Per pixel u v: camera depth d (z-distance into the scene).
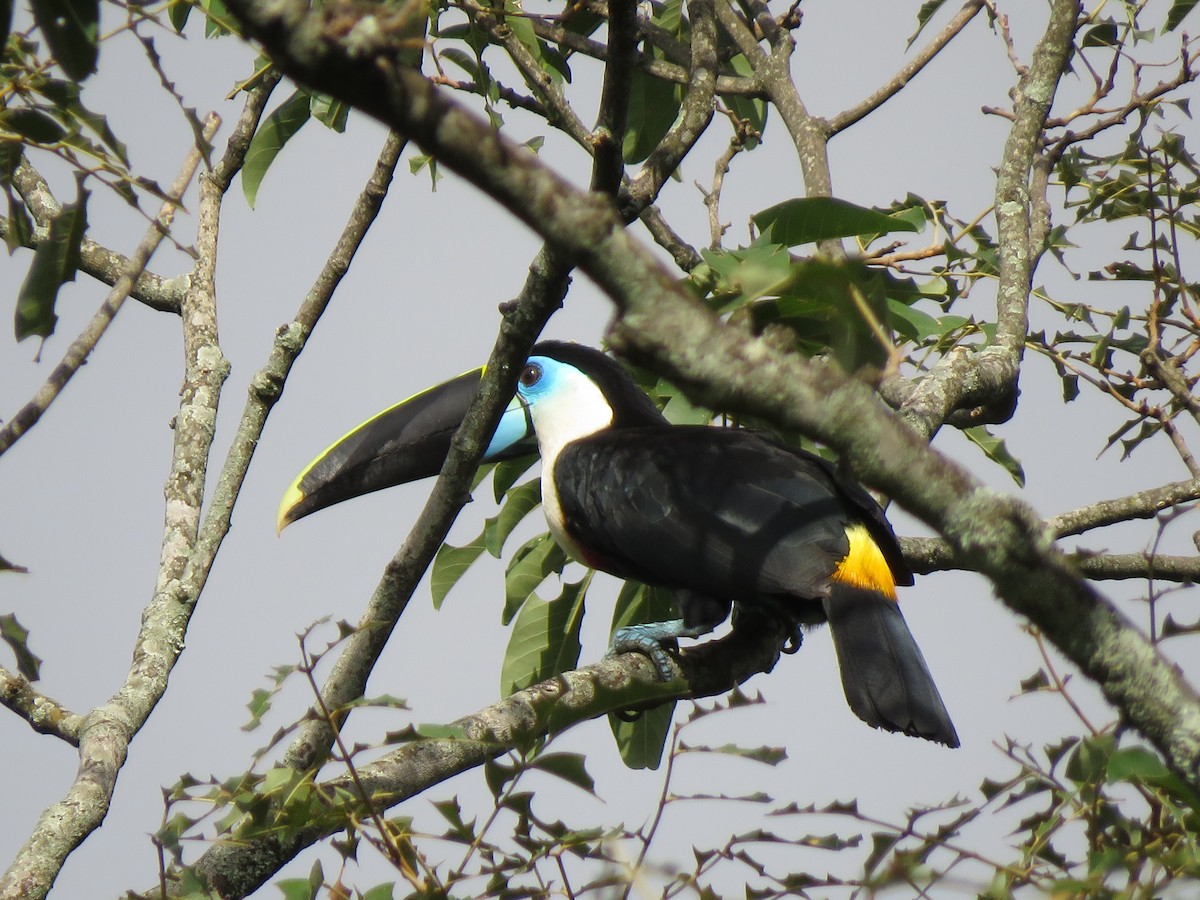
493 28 12.49
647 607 12.91
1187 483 12.12
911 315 10.93
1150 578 7.19
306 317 11.63
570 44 13.70
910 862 6.40
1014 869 6.38
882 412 5.07
